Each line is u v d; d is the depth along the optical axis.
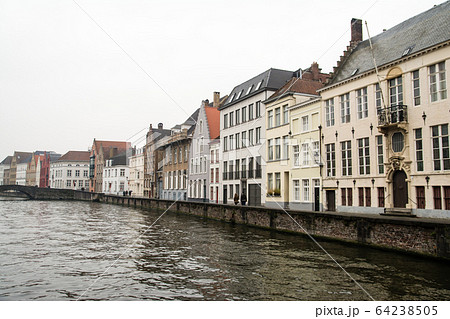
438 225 11.27
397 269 10.77
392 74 18.34
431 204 16.09
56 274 10.69
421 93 16.80
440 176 15.73
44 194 75.00
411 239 12.23
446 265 10.96
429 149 16.33
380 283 9.43
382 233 13.32
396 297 8.31
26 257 13.11
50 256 13.31
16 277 10.33
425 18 18.94
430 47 16.27
